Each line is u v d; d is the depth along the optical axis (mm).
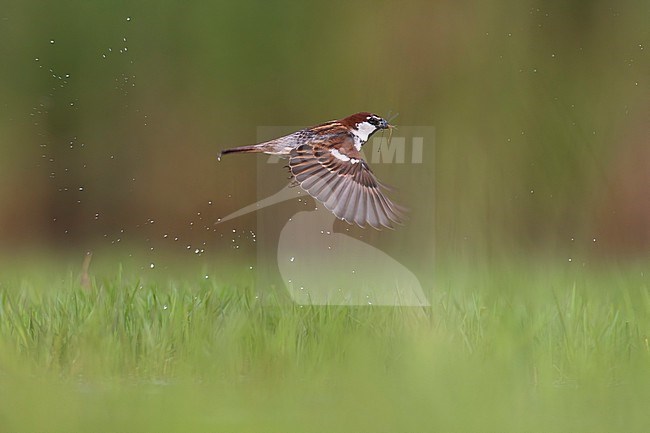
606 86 18312
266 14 18750
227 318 8570
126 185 18047
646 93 18172
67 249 17438
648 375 7320
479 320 8609
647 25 18516
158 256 15883
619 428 6320
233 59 18609
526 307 9219
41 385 7086
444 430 6215
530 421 6449
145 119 18266
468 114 18094
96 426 6148
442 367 7316
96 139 18172
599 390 7164
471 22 18562
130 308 8820
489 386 6988
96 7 18391
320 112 18562
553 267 13047
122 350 7934
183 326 8336
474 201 16812
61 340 8008
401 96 18375
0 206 17812
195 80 18484
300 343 8008
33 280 11500
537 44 18531
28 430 6137
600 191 17203
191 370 7652
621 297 9844
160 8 18531
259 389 7043
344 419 6379
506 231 16469
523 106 18125
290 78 18672
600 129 18016
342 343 7922
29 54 18125
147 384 7434
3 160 17844
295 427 6160
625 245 16750
